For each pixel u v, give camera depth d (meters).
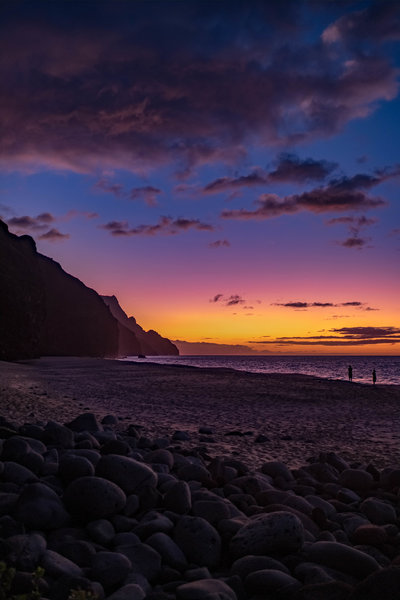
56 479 4.86
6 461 5.28
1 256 64.50
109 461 4.86
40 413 14.05
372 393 25.59
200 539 3.89
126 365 53.16
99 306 123.75
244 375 38.09
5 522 3.73
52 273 113.06
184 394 23.02
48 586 3.02
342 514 5.25
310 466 7.60
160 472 5.96
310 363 138.50
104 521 4.08
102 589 3.11
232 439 11.60
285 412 17.52
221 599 2.98
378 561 4.08
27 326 64.06
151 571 3.49
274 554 3.86
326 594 3.02
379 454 10.19
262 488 5.82
